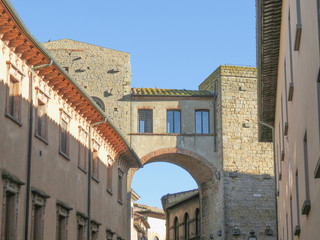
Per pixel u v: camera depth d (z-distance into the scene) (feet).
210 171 168.55
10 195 72.69
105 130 117.60
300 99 58.18
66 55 169.78
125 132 166.30
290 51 70.85
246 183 164.76
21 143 75.25
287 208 88.94
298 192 67.46
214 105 170.91
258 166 166.20
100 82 168.76
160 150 167.02
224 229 161.58
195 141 168.66
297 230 65.82
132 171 165.68
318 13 42.42
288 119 79.15
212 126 169.78
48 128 86.58
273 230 162.81
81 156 104.63
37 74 81.97
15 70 74.28
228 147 165.78
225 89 168.76
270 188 165.48
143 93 169.78
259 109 119.85
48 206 84.94
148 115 168.86
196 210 206.08
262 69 99.60
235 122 167.43
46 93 85.97
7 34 70.28
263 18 82.69
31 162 78.89
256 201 164.14
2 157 69.31
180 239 223.51
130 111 167.84
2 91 69.92
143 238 242.78
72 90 93.35
